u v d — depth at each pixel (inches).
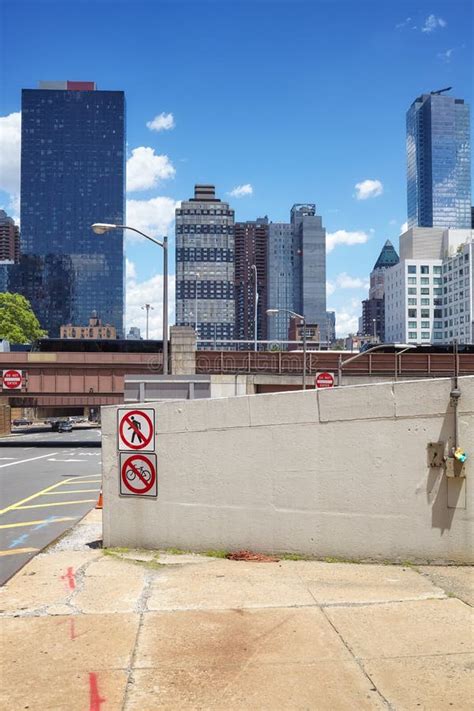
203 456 360.8
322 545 333.7
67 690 190.5
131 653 216.4
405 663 205.0
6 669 205.6
